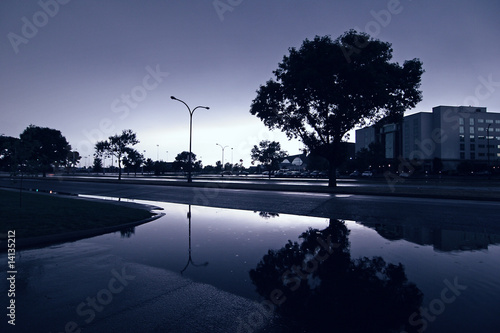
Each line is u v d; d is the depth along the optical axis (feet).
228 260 19.94
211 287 15.21
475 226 31.89
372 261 19.49
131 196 68.23
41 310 12.60
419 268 18.02
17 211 35.94
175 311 12.53
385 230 29.96
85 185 106.01
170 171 359.46
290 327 11.21
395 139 303.48
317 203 53.11
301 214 41.50
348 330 11.00
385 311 12.48
